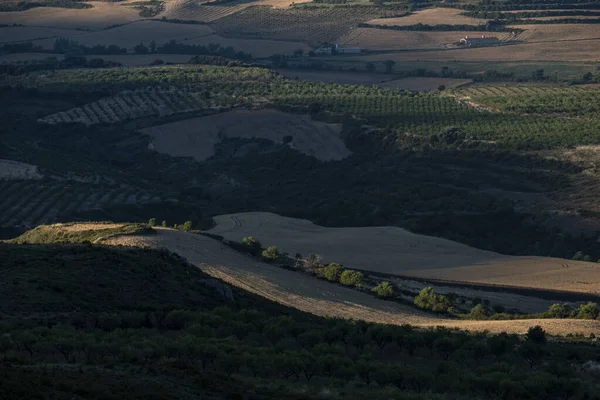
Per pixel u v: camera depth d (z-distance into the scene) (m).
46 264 115.75
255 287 143.38
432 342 102.94
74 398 63.34
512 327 120.50
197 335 95.38
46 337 83.44
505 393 85.12
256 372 83.25
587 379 95.19
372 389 82.56
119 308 105.75
